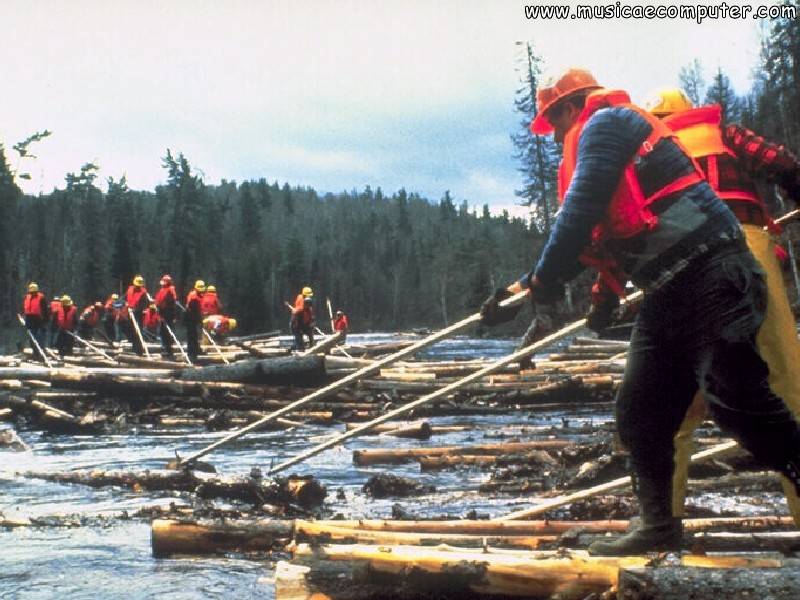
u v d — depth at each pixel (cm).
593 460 706
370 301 15375
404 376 1514
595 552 343
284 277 14300
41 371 1542
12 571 466
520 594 321
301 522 457
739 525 418
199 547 484
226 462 936
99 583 436
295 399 1455
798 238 2177
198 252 12594
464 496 659
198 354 2098
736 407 294
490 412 1398
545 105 338
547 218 5703
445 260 12694
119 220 11938
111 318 2930
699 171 305
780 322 360
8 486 732
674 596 277
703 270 294
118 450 1068
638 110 306
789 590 271
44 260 10681
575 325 514
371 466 873
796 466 296
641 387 327
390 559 334
